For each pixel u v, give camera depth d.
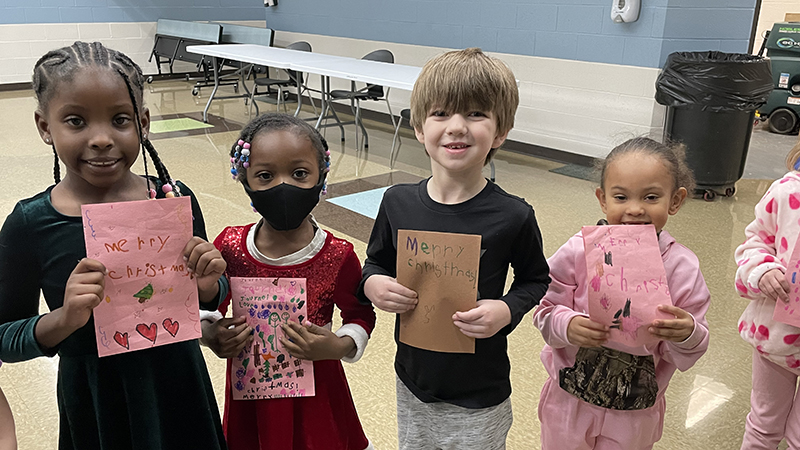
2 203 3.92
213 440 1.21
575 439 1.41
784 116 6.75
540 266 1.29
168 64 9.75
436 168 1.23
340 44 7.58
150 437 1.13
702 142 4.24
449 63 1.15
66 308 0.95
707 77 4.10
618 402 1.33
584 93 5.14
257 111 7.43
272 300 1.20
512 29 5.56
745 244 1.54
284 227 1.18
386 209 1.32
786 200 1.42
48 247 1.04
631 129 4.91
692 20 4.62
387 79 4.51
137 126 1.02
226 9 10.10
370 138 6.33
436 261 1.18
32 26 8.54
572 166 5.23
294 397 1.24
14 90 8.61
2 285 1.04
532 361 2.36
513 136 5.79
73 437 1.12
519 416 2.02
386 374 2.24
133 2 9.23
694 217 3.98
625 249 1.24
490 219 1.21
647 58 4.69
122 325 1.02
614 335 1.25
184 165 4.94
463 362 1.25
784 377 1.55
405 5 6.55
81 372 1.08
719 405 2.12
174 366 1.15
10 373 2.22
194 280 1.06
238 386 1.23
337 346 1.22
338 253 1.26
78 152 0.96
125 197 1.08
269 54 6.29
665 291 1.22
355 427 1.37
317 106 8.04
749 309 1.57
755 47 8.81
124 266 1.00
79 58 0.96
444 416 1.31
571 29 5.12
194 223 1.19
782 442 1.91
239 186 4.36
